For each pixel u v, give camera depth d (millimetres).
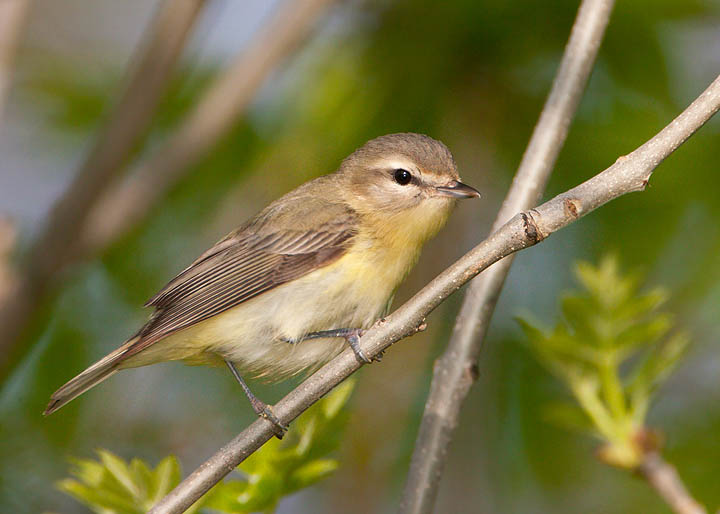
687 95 11273
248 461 7664
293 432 8031
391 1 11516
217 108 10930
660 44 11164
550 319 11500
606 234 11508
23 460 11820
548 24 11180
